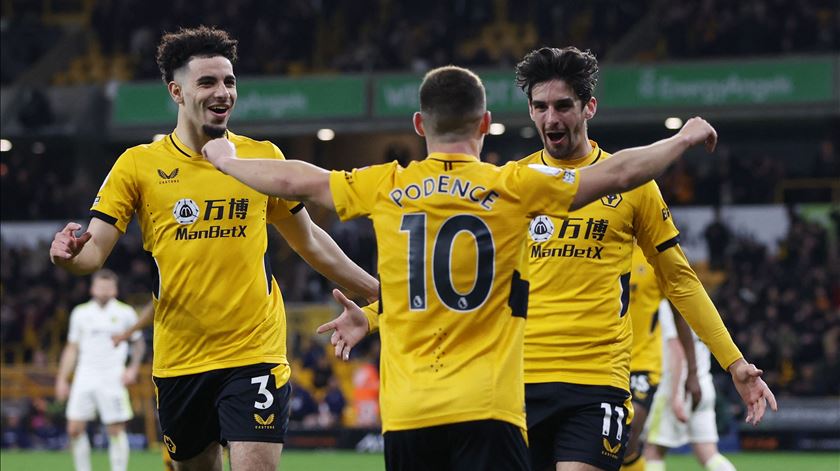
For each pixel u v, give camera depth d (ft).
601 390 59.00
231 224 61.31
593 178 46.73
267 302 62.23
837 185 229.86
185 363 62.03
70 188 259.80
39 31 286.87
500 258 46.91
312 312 215.51
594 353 59.16
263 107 235.61
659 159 46.70
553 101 59.98
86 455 137.49
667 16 237.04
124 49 275.39
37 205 256.52
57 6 297.74
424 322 46.83
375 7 267.59
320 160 279.69
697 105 217.36
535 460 60.49
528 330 59.88
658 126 249.34
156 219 61.77
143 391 200.03
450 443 46.65
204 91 61.16
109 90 242.37
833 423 179.42
